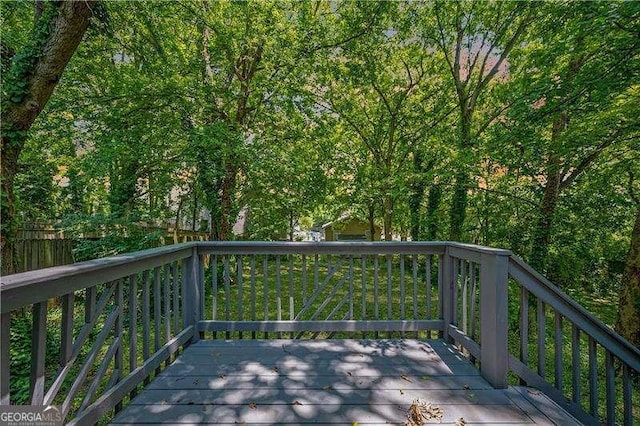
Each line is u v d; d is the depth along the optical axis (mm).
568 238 8125
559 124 6398
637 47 3963
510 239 7898
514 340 5328
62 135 6945
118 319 2027
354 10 8742
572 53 4793
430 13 9258
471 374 2461
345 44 8859
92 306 1745
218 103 7824
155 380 2338
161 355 2426
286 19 7855
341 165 10359
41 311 1399
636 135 5102
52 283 1423
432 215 10180
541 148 6664
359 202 10234
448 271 3146
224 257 3248
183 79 6902
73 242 7621
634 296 4551
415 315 3203
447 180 8305
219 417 1903
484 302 2426
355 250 3205
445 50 9469
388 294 3205
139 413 1935
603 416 3316
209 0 7434
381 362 2656
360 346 2986
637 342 4465
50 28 4211
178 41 7645
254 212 9625
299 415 1928
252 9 7492
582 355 4941
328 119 9867
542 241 7047
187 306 3070
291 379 2365
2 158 4227
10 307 1206
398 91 10984
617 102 4695
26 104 4262
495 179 8359
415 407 1988
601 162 6988
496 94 8273
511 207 8305
